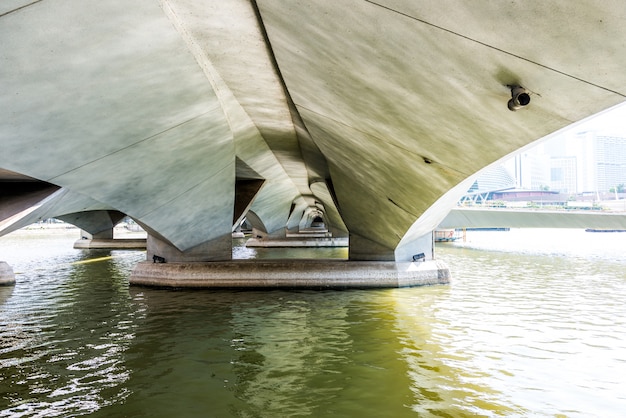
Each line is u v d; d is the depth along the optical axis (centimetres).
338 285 1731
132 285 1775
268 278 1728
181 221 1586
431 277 1806
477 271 2236
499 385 743
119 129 873
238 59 853
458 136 698
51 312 1282
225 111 1102
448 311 1295
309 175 2384
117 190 1157
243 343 974
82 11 553
